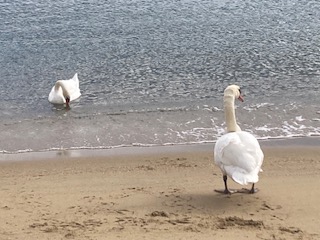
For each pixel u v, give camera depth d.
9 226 9.18
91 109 16.39
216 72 19.06
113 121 15.40
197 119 15.36
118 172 12.21
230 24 23.86
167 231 8.75
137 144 13.93
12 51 21.17
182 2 26.97
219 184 11.36
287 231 8.79
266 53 20.67
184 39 22.20
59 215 9.70
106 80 18.61
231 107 11.04
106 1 27.30
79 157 13.23
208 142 13.96
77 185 11.46
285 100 16.61
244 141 9.92
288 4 26.33
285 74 18.81
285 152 13.20
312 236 8.58
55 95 16.91
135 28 23.53
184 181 11.58
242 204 10.17
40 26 23.78
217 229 8.84
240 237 8.47
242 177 9.49
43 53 21.03
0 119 15.83
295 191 10.84
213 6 26.28
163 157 13.07
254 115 15.52
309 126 14.84
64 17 24.98
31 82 18.66
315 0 26.78
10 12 25.58
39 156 13.36
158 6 26.44
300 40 21.95
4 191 11.17
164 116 15.59
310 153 13.11
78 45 21.75
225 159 9.81
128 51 21.06
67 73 19.30
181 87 17.86
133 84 18.23
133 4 26.80
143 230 8.80
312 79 18.36
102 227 9.00
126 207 10.08
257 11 25.47
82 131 14.84
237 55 20.52
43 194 10.95
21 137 14.55
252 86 17.83
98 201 10.47
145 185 11.38
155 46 21.50
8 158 13.27
